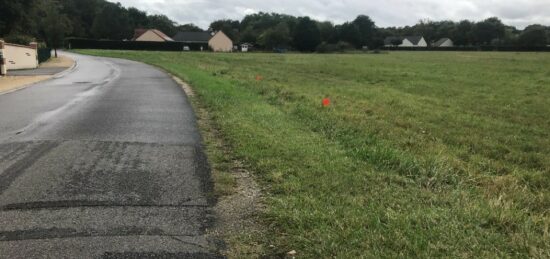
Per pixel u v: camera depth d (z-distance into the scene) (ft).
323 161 20.80
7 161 20.94
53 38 202.80
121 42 294.87
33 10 187.32
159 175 19.10
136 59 160.25
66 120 32.81
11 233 13.20
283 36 350.43
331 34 392.68
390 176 18.74
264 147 23.59
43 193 16.56
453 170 21.01
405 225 13.34
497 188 18.81
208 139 26.61
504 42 414.82
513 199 17.31
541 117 44.80
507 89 72.38
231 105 39.63
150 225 13.94
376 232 12.92
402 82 85.76
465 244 12.32
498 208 15.01
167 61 143.33
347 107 45.60
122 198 16.21
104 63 134.82
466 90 70.69
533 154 27.99
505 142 31.83
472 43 452.35
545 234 13.08
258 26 447.83
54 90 56.03
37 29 210.79
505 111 48.32
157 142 25.58
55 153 22.53
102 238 12.97
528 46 349.00
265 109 37.91
